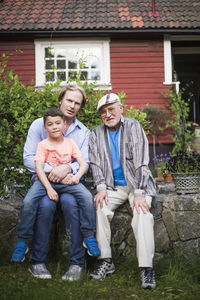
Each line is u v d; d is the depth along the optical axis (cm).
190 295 246
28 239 269
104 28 789
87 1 914
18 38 827
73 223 273
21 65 829
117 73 833
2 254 302
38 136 308
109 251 276
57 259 302
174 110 773
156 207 312
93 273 272
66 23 807
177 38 853
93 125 364
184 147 722
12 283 244
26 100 352
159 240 308
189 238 309
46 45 834
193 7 868
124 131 302
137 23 800
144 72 834
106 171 301
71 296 232
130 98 831
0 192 354
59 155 292
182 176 328
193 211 312
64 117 307
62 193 286
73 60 835
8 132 341
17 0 927
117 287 257
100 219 279
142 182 284
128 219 310
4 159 346
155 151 817
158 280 273
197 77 1034
